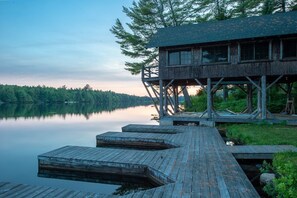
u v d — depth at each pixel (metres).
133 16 28.44
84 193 5.73
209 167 7.30
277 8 27.12
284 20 17.12
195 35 18.45
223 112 22.69
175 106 23.50
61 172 9.28
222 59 17.53
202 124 17.78
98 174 8.77
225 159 8.18
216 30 18.47
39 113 49.59
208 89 17.81
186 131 14.88
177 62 18.67
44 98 138.38
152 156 9.11
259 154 8.94
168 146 12.31
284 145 10.12
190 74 18.20
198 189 5.59
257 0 26.34
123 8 28.70
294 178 4.93
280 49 16.02
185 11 28.20
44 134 20.94
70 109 70.44
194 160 8.12
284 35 15.74
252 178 8.17
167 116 19.31
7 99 120.06
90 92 173.50
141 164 8.20
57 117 39.62
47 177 9.31
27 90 133.12
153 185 7.59
